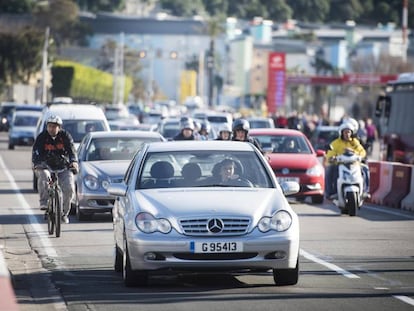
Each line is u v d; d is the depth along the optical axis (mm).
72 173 46125
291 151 65562
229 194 31141
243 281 32125
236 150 33656
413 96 89750
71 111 74375
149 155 33531
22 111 140625
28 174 90125
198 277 33062
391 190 65688
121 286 31312
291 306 27406
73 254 39469
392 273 34281
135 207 30719
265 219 29953
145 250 29719
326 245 42594
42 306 28047
